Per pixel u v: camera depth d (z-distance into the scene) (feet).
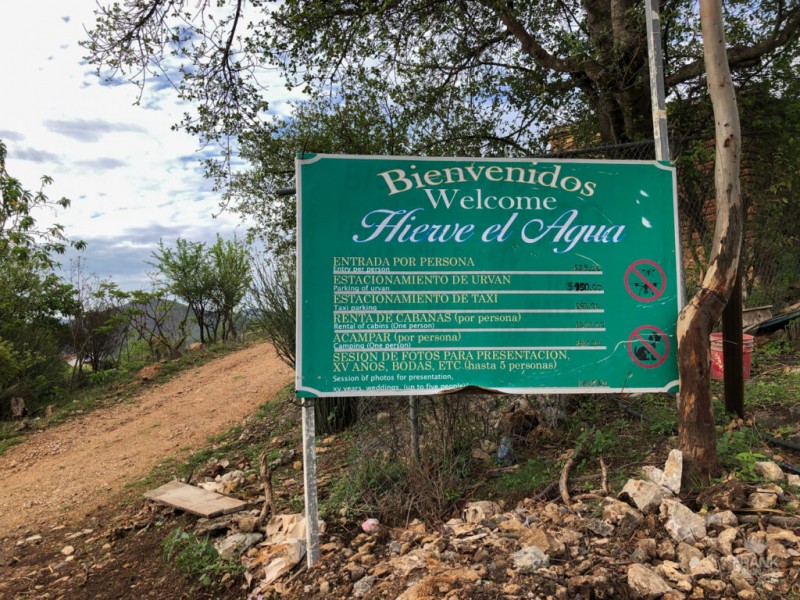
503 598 8.42
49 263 47.39
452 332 11.96
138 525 15.89
